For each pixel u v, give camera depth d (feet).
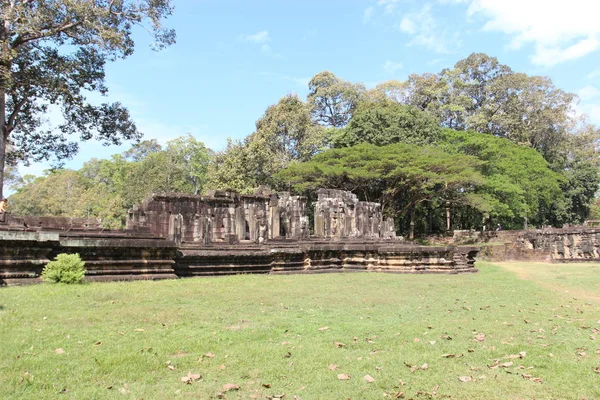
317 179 142.92
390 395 17.85
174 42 92.84
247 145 162.20
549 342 26.43
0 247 40.75
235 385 18.26
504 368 21.42
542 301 42.78
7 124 87.15
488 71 226.58
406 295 44.45
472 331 28.71
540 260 116.67
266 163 153.79
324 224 99.50
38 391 16.87
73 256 43.16
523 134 209.87
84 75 92.43
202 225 73.15
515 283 58.08
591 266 92.17
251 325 28.68
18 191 265.13
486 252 125.80
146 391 17.44
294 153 169.58
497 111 219.82
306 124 168.45
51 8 78.48
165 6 89.71
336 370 20.53
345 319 31.55
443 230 207.62
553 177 183.83
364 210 109.70
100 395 16.85
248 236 84.84
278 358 21.88
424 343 25.36
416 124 169.48
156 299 36.04
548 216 220.23
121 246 48.85
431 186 153.79
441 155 148.97
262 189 92.27
